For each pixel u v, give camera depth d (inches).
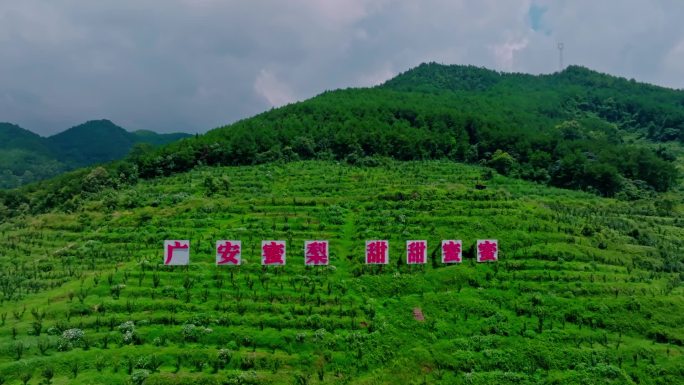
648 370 1947.6
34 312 2012.8
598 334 2128.4
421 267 2620.6
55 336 1865.2
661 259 3080.7
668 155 6835.6
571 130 7337.6
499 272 2576.3
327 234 3078.2
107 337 1871.3
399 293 2404.0
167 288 2225.6
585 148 6176.2
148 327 1966.0
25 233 3437.5
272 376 1787.6
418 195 3636.8
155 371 1737.2
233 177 4682.6
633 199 5241.1
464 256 2780.5
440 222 3129.9
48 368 1679.4
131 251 2849.4
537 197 4660.4
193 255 2645.2
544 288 2442.2
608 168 5349.4
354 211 3508.9
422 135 6023.6
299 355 1905.8
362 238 2984.7
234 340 1945.1
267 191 4160.9
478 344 2043.6
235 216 3420.3
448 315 2226.9
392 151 5748.0
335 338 2000.5
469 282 2498.8
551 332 2121.1
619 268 2790.4
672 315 2250.2
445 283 2480.3
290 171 4881.9
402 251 2765.7
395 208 3479.3
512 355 1995.6
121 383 1662.2
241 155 5369.1
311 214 3427.7
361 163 5319.9
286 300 2228.1
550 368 1951.3
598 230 3326.8
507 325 2160.4
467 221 3093.0
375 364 1929.1
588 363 1969.7
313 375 1834.4
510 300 2337.6
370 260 2492.6
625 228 3720.5
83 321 1957.4
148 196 4094.5
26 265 2800.2
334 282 2436.0
